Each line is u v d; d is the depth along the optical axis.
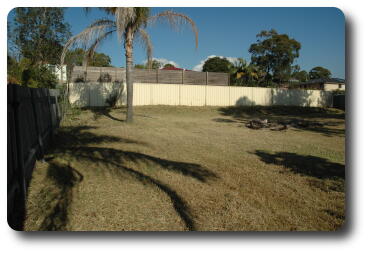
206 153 6.36
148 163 5.25
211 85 26.97
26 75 10.97
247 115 20.72
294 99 28.23
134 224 2.93
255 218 3.10
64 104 12.98
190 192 3.79
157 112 19.72
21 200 3.28
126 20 10.37
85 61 13.36
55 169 4.80
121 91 21.11
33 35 13.65
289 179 4.48
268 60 43.69
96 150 6.45
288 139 9.02
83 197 3.58
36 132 5.39
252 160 5.75
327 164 5.51
